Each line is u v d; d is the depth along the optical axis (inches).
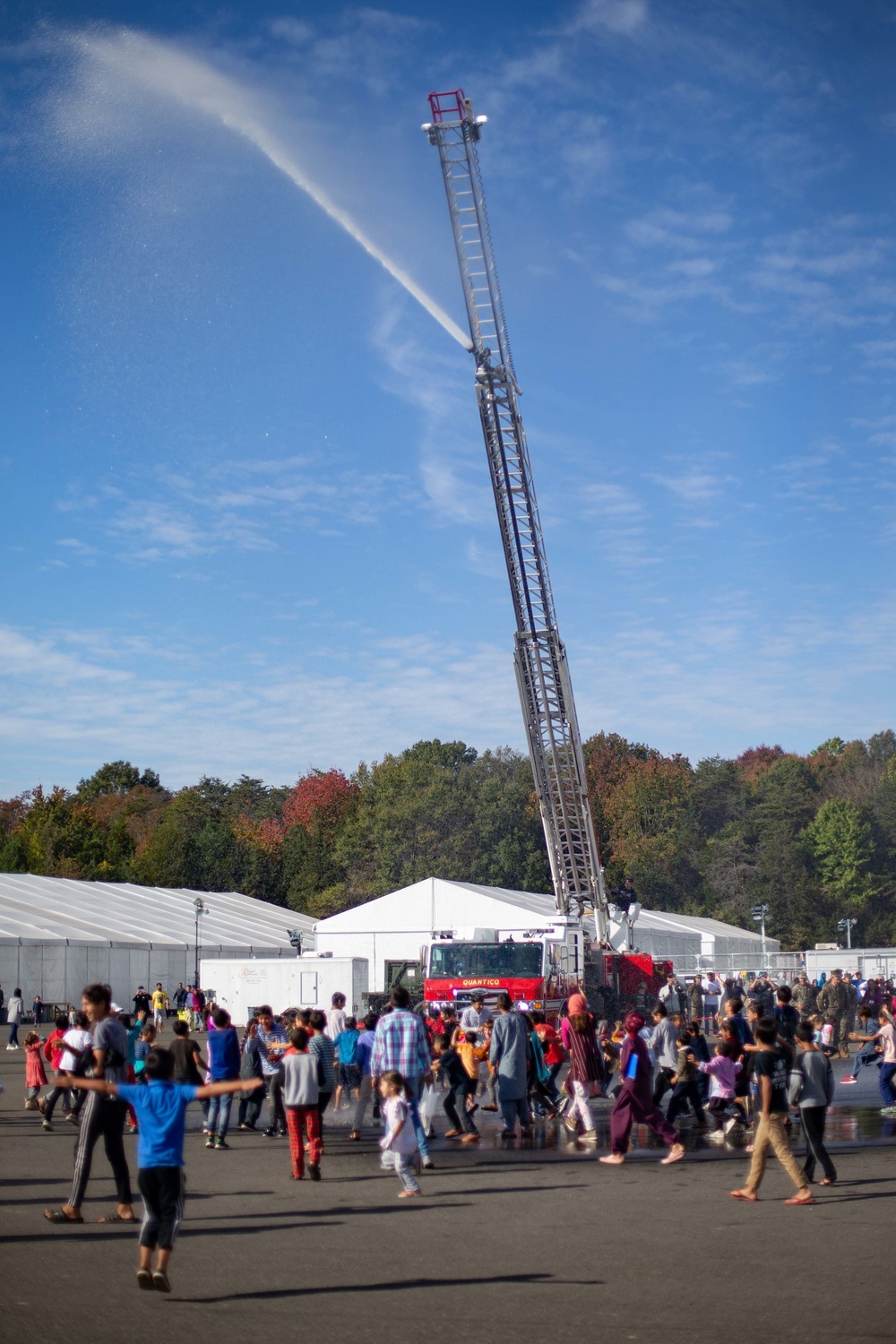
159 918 2999.5
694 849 5152.6
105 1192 592.1
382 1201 570.6
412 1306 369.7
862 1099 1082.7
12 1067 1498.5
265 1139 832.3
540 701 1701.5
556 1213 534.6
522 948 1401.3
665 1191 597.0
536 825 4421.8
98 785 7431.1
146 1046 806.5
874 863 5128.0
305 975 1948.8
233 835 4847.4
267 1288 394.9
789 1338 332.5
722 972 2322.8
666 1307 367.2
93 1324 347.6
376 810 4382.4
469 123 1608.0
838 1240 469.7
